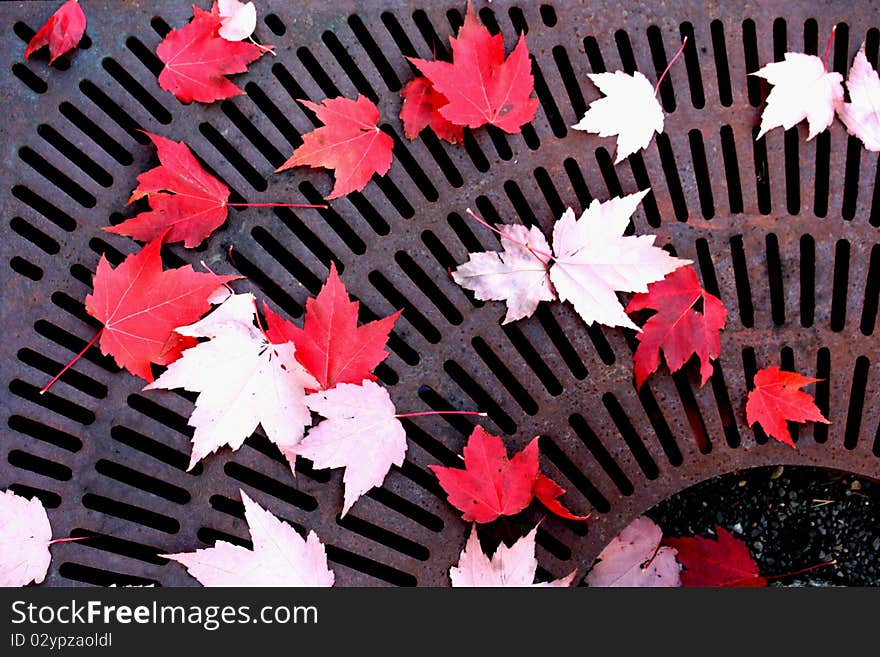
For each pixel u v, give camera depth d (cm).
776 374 146
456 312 148
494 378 144
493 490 138
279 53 143
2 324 134
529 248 143
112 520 133
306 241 146
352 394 134
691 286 145
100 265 129
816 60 150
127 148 139
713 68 151
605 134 146
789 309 149
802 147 152
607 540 145
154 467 135
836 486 164
